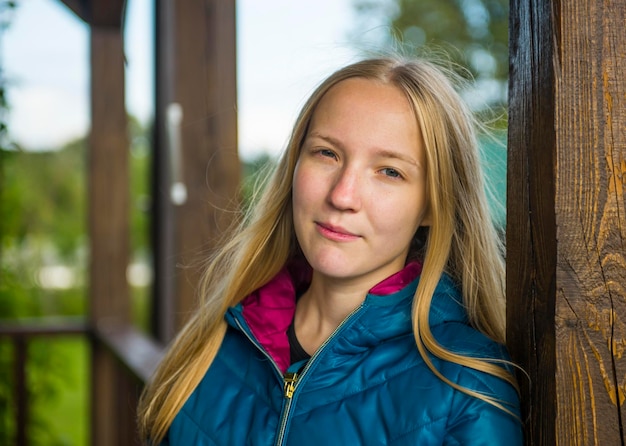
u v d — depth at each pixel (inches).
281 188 52.2
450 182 44.9
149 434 54.0
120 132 151.2
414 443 40.3
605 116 37.2
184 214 90.6
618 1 37.3
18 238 160.6
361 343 44.5
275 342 49.3
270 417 46.3
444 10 257.8
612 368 37.3
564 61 37.2
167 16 98.7
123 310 150.8
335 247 43.9
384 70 45.4
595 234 37.3
